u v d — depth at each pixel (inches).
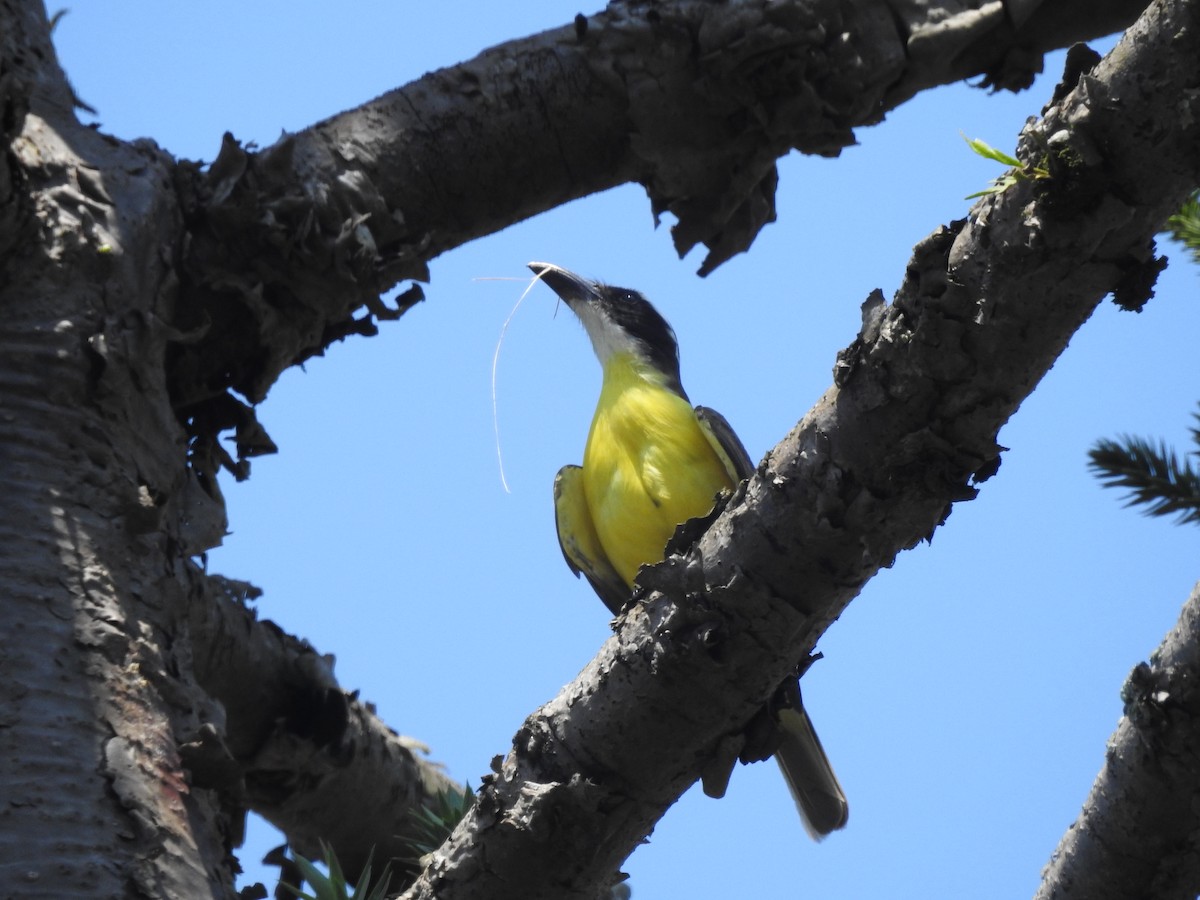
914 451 265.1
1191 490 349.7
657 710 287.7
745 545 279.3
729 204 414.0
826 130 404.2
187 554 330.0
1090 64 240.2
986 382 257.8
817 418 275.1
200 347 364.5
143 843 250.7
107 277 323.6
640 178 417.4
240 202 358.3
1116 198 235.5
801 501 274.8
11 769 250.1
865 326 268.1
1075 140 233.9
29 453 292.8
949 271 251.9
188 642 300.7
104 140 351.3
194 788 269.1
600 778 292.0
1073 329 252.7
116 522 296.2
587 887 295.4
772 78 394.3
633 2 410.0
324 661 406.6
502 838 288.5
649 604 290.5
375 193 381.1
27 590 273.9
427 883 296.5
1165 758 304.3
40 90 347.3
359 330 394.9
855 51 398.3
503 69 401.1
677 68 399.9
